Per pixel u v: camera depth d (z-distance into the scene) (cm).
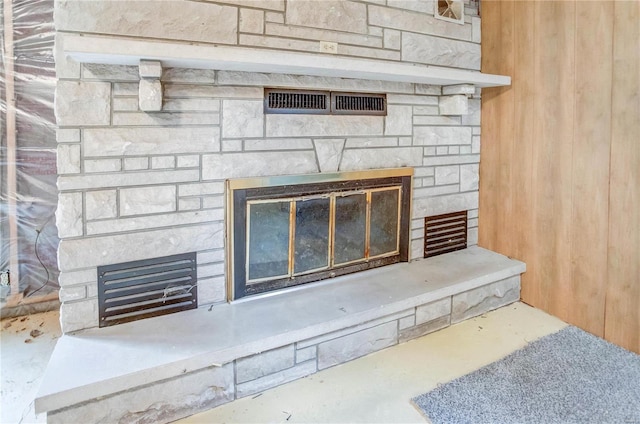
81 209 159
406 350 197
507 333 213
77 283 162
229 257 188
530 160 238
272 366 168
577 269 218
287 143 197
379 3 212
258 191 190
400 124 233
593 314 211
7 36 209
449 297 218
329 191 211
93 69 155
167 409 148
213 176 182
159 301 177
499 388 167
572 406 156
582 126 210
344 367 183
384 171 228
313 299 197
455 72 217
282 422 150
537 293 241
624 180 193
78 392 131
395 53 219
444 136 253
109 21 152
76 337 159
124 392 140
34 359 195
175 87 170
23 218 226
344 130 213
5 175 218
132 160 165
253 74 184
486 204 269
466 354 194
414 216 247
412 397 163
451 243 266
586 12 202
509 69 244
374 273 229
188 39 165
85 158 158
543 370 180
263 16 180
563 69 216
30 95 217
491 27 251
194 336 162
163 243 175
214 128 179
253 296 196
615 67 192
